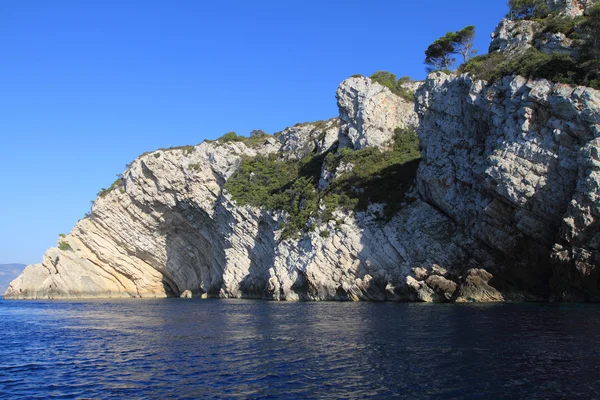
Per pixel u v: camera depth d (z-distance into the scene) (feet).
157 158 289.33
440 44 241.76
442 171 168.14
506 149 136.77
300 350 75.41
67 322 137.90
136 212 302.04
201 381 58.29
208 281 303.89
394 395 49.44
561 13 161.68
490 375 54.44
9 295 314.96
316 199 219.20
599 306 113.80
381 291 172.35
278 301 203.62
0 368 71.51
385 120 237.66
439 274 157.07
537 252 134.31
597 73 127.95
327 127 313.53
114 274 314.76
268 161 300.81
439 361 62.44
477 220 150.92
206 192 293.23
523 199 131.13
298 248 207.82
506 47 166.20
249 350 77.41
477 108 156.87
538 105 133.39
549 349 65.67
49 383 61.36
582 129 121.90
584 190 115.34
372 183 202.90
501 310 113.70
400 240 172.45
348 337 85.25
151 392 54.65
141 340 93.71
